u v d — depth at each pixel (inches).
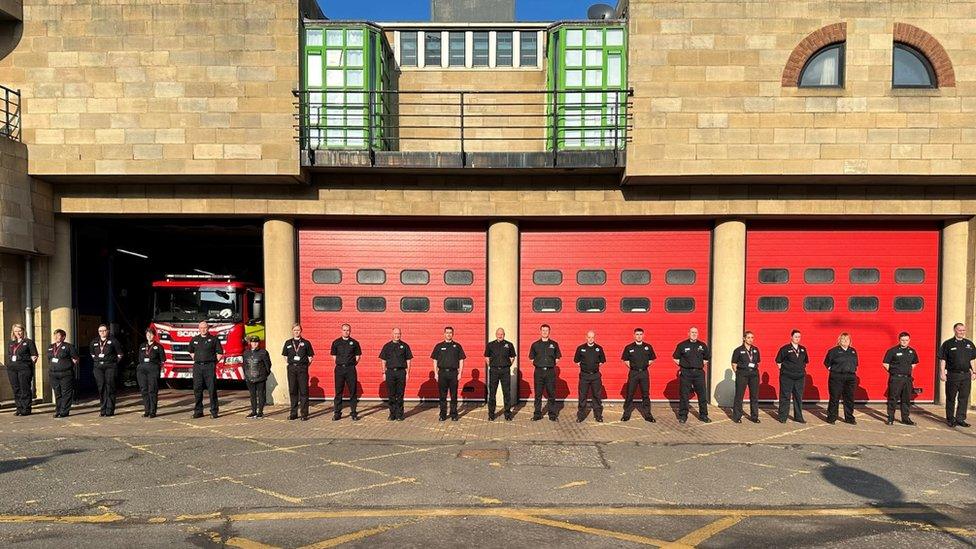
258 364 390.3
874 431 356.8
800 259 440.5
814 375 439.2
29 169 394.0
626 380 443.2
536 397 385.4
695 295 443.2
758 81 390.0
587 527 205.0
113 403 394.6
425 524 206.7
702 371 380.8
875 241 441.1
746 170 389.1
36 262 425.1
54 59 395.5
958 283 430.0
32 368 393.7
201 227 500.7
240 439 327.9
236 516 213.2
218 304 503.2
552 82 438.3
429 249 450.0
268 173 393.7
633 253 445.7
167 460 284.0
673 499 234.5
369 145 407.5
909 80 398.3
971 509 225.8
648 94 391.9
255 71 394.0
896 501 233.8
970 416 401.4
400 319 449.4
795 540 194.9
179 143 393.7
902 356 375.6
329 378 447.5
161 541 190.9
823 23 388.8
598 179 426.0
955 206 419.5
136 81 394.0
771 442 327.3
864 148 386.9
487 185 430.0
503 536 196.4
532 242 448.1
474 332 448.5
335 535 196.4
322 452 300.4
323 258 447.8
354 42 418.3
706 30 390.6
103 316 506.3
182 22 394.0
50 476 257.9
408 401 446.3
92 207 422.9
